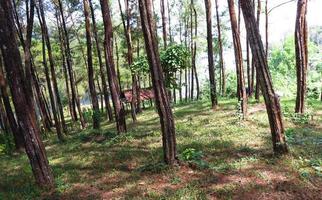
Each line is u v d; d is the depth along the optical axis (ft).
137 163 34.12
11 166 42.14
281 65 111.86
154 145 40.93
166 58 51.06
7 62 28.22
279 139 30.96
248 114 53.72
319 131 40.98
